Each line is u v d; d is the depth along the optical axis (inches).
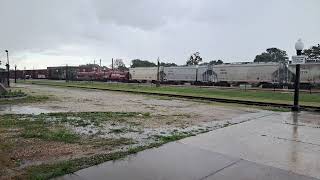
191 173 237.5
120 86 2092.8
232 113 627.5
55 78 3912.4
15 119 519.2
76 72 3609.7
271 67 2011.6
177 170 244.2
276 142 341.4
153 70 2883.9
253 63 2126.0
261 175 233.9
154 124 477.1
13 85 2192.4
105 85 2255.2
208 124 476.1
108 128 436.8
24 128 428.1
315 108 738.8
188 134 388.2
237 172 240.2
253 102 890.1
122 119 529.3
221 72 2311.8
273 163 263.6
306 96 1176.2
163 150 304.2
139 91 1466.5
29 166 253.8
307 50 3412.9
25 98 1002.1
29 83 2620.6
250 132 398.9
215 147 317.1
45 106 765.3
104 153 296.4
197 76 2507.4
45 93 1321.4
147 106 791.1
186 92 1448.1
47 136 369.7
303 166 256.1
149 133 400.2
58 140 351.9
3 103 834.2
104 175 232.2
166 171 241.8
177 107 765.9
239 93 1371.8
